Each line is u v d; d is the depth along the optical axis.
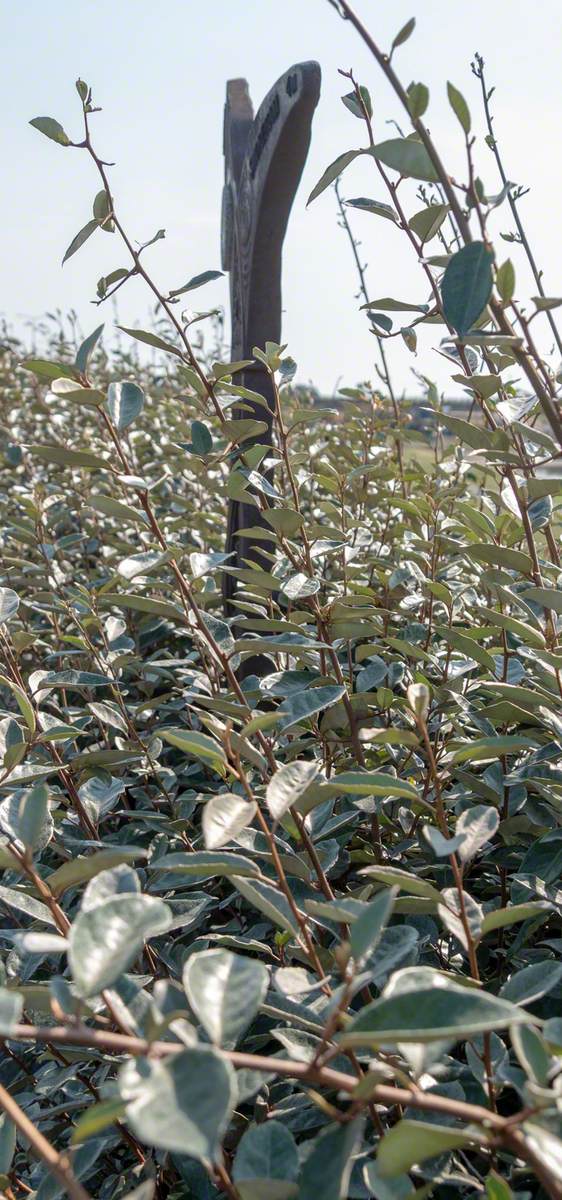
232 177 3.54
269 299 3.05
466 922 1.10
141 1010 1.03
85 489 3.50
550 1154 0.74
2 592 2.00
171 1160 1.41
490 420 1.76
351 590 2.50
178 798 2.30
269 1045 1.61
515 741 1.23
